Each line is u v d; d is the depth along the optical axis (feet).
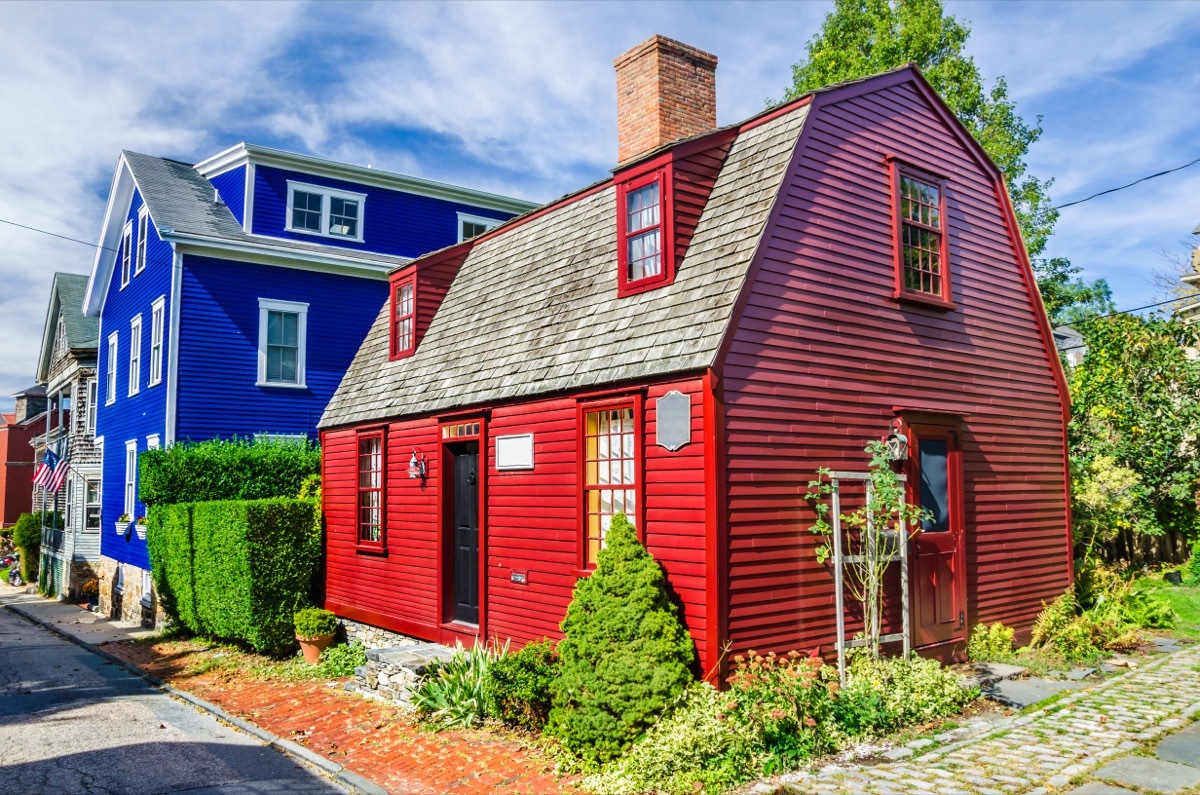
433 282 44.52
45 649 56.54
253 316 64.08
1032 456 36.17
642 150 37.17
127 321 75.20
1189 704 25.52
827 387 27.48
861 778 20.35
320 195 70.28
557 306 34.09
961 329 33.45
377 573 42.42
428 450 38.52
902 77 32.65
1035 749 21.85
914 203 32.24
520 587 32.07
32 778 25.94
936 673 26.30
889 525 28.50
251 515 44.88
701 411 24.56
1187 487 50.03
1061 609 34.55
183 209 66.08
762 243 25.96
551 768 24.11
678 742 21.44
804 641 25.86
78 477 88.12
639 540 26.18
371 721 31.09
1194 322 53.98
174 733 31.35
